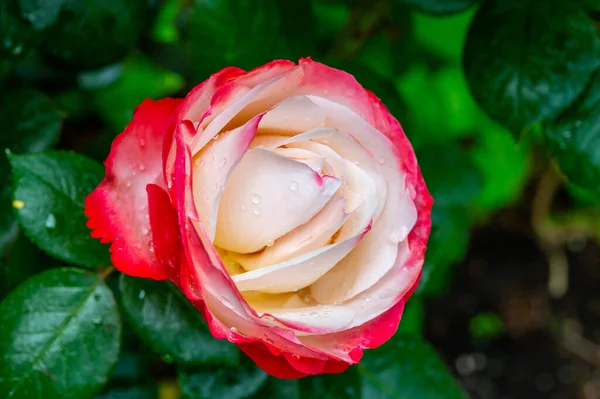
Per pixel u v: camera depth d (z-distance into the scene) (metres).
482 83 0.41
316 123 0.35
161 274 0.34
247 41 0.42
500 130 0.79
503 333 0.94
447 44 0.64
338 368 0.35
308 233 0.34
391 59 0.60
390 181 0.36
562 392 0.90
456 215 0.69
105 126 0.66
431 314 0.95
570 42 0.41
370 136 0.35
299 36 0.43
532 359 0.92
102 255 0.38
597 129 0.41
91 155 0.47
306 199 0.33
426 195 0.36
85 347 0.37
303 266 0.33
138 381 0.46
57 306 0.37
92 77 0.55
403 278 0.36
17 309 0.37
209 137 0.33
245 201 0.34
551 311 0.95
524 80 0.41
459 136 0.82
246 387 0.39
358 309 0.35
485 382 0.91
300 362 0.34
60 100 0.59
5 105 0.43
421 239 0.36
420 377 0.42
